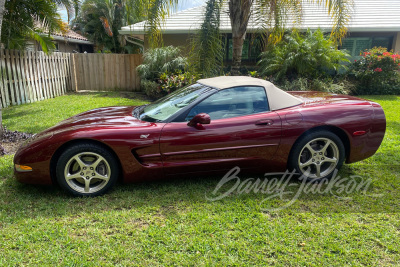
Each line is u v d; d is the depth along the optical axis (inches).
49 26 357.4
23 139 213.2
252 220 111.0
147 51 460.1
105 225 108.3
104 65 498.9
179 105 139.9
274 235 101.6
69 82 483.2
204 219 111.5
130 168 128.6
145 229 105.7
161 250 93.8
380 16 482.0
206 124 131.3
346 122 139.1
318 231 103.7
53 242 97.7
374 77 431.2
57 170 123.6
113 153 128.5
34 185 140.3
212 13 220.7
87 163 126.8
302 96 165.5
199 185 141.5
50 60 424.8
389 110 311.1
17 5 323.9
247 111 137.6
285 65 391.2
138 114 150.9
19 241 98.1
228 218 112.1
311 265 87.3
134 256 91.1
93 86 507.2
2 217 112.8
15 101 356.5
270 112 138.2
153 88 414.6
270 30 270.5
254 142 134.6
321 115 138.0
